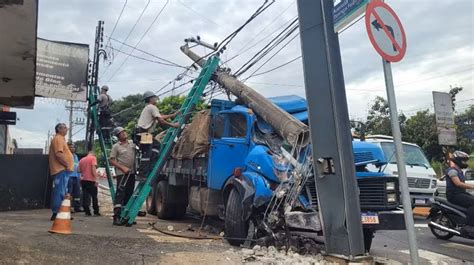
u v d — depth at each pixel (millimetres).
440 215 9969
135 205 10078
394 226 7367
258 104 9336
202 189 10156
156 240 8023
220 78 11562
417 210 15164
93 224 10016
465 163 9844
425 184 13914
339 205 6773
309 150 7910
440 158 31000
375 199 7488
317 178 6996
